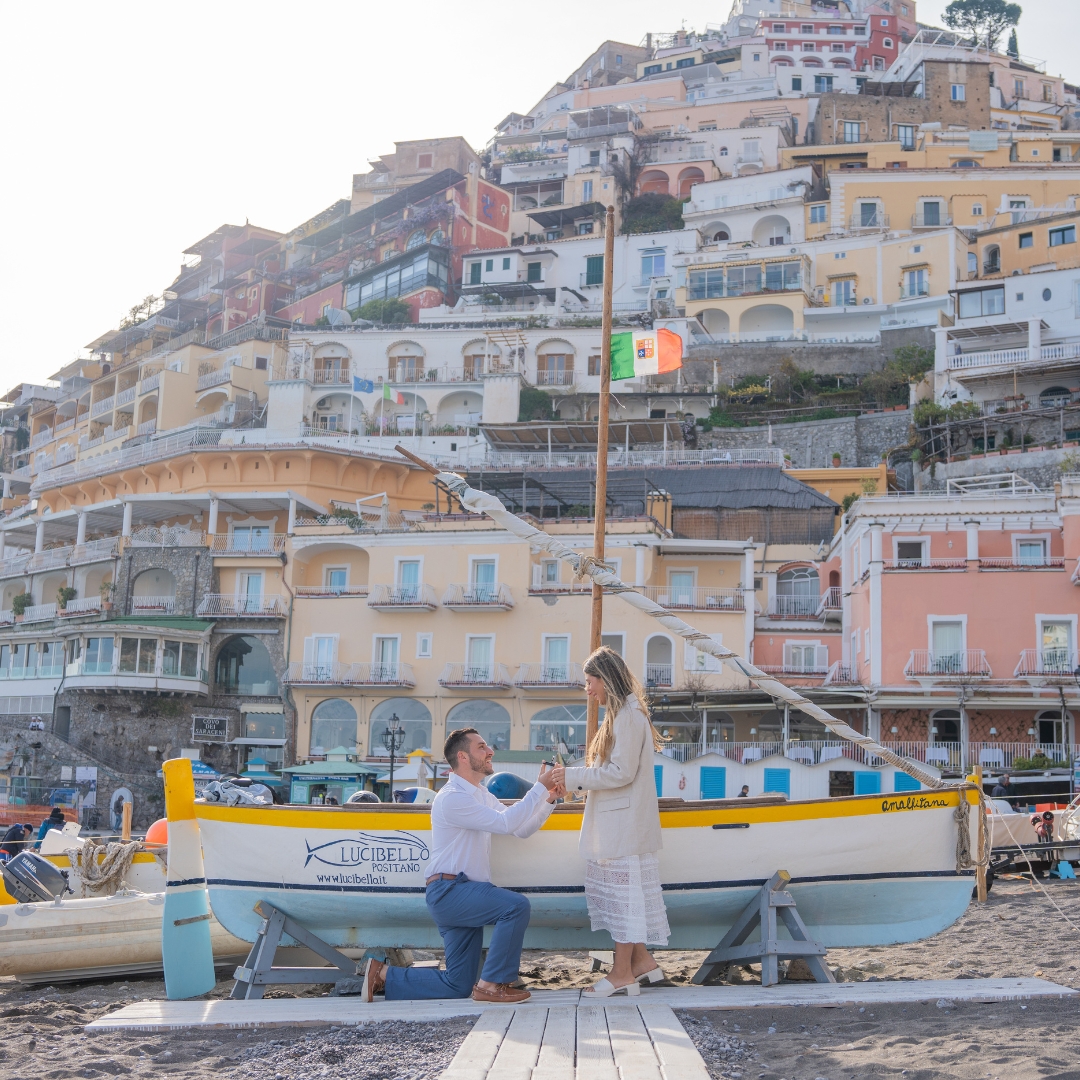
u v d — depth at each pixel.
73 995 11.53
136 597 52.16
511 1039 6.97
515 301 87.19
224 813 9.53
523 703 43.75
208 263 115.00
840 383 70.06
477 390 73.94
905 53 111.31
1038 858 19.27
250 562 49.84
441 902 8.37
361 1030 7.68
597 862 8.28
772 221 84.19
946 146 88.06
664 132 102.31
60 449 91.38
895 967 11.04
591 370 74.38
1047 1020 7.19
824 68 114.69
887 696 37.59
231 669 49.38
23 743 50.59
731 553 46.16
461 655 45.00
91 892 13.59
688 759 33.84
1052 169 79.56
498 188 99.56
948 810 9.38
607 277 15.67
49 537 66.50
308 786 42.38
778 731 41.16
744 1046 6.96
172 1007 8.68
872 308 73.00
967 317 65.06
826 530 50.44
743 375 71.25
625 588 9.59
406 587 45.97
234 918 9.48
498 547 45.44
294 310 99.62
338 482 55.44
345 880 9.30
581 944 9.23
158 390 81.06
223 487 55.72
